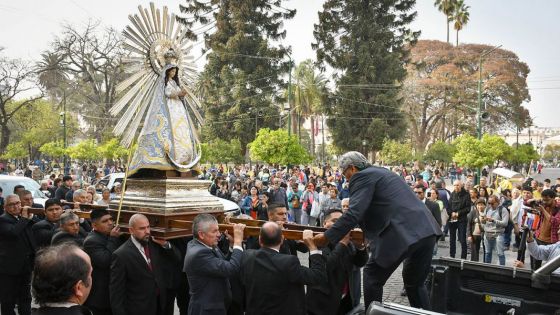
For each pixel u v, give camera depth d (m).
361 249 4.85
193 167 5.85
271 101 44.06
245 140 43.12
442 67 55.41
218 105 43.91
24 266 6.42
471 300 4.74
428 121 57.53
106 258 5.11
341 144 42.66
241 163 41.88
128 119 5.64
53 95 61.09
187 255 4.55
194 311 4.55
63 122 42.72
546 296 4.35
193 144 6.01
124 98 5.64
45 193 13.63
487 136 26.70
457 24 57.59
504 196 14.12
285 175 22.83
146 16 5.83
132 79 5.70
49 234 6.35
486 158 26.14
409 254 4.05
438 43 59.38
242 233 4.80
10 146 41.56
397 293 8.51
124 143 5.64
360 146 42.47
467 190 12.24
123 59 5.67
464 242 11.74
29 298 6.60
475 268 4.70
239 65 43.19
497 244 10.16
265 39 43.22
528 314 4.39
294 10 43.72
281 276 4.18
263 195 12.88
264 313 4.21
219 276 4.46
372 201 4.23
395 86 41.28
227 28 43.00
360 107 41.16
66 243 2.36
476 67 57.38
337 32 42.72
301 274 4.20
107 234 5.34
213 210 5.73
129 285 4.90
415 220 4.08
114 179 15.20
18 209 6.39
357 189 4.20
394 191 4.18
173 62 5.99
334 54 42.31
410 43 45.44
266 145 26.66
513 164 51.94
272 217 5.82
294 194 14.92
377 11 42.41
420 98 56.62
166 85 5.90
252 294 4.27
